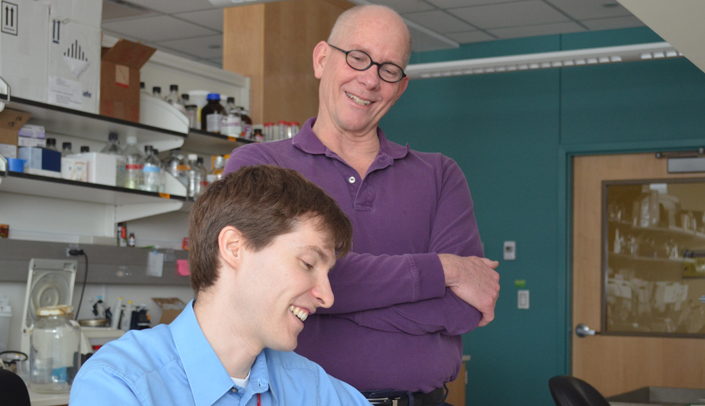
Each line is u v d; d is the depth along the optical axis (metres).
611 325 5.05
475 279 1.41
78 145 3.24
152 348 0.88
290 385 1.03
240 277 0.88
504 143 5.35
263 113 4.18
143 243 3.56
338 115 1.50
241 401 0.91
